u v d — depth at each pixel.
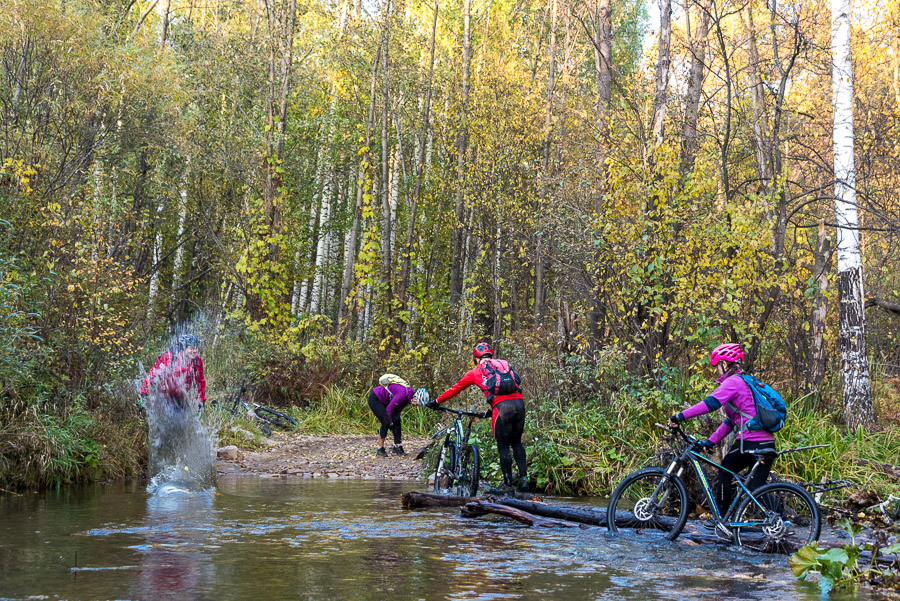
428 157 31.48
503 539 6.23
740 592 4.63
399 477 11.29
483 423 11.04
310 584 4.54
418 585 4.58
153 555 5.30
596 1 19.59
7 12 16.47
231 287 27.78
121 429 10.28
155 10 32.59
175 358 9.48
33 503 7.58
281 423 16.83
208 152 23.94
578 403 10.88
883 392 12.49
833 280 10.96
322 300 35.12
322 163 30.11
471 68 30.09
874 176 15.82
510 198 24.59
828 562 4.82
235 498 8.42
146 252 25.00
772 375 11.27
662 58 12.13
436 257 30.59
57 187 16.02
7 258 11.16
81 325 10.64
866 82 19.53
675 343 10.64
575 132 24.73
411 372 19.89
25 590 4.29
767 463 6.32
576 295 13.15
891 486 7.79
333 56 25.48
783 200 11.59
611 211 11.13
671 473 6.59
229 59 23.56
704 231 10.34
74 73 17.56
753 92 15.12
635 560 5.54
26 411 9.02
